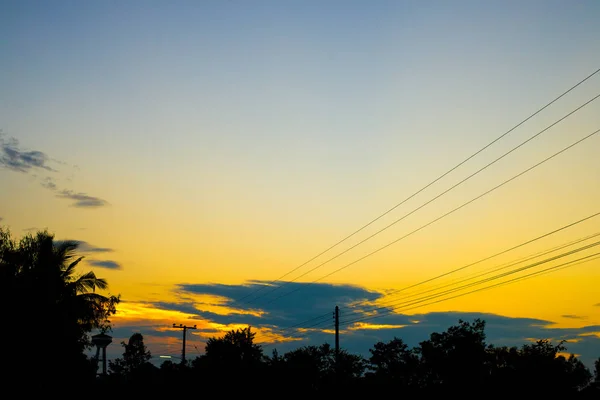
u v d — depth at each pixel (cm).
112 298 4772
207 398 6153
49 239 4594
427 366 5303
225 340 6538
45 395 4516
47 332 4331
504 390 4606
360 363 5931
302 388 5406
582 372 4822
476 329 5241
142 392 7512
